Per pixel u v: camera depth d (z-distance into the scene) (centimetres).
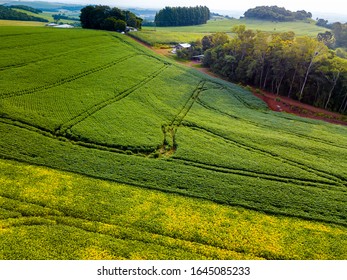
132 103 5356
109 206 2744
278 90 7619
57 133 3988
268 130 5025
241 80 8394
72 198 2795
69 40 8825
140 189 3064
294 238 2591
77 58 7294
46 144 3669
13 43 7512
